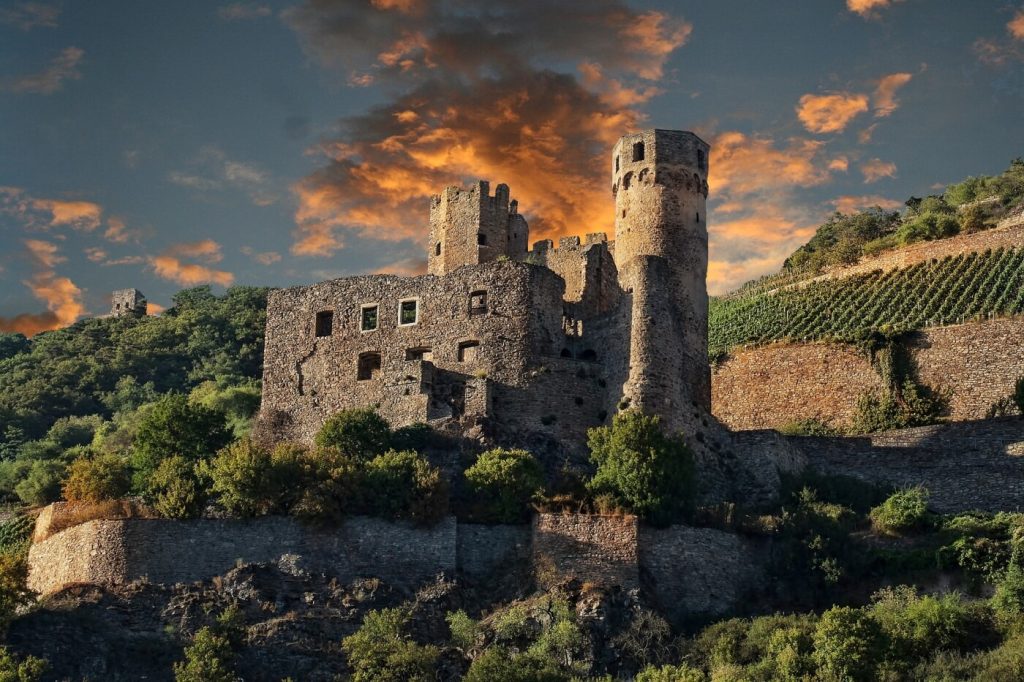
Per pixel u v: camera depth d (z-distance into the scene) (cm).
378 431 7025
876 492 7262
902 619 5653
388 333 7900
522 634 5769
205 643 5478
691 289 8112
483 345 7600
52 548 6288
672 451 6544
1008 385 9319
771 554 6450
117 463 6956
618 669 5647
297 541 6141
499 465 6488
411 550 6178
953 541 6306
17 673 5219
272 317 8256
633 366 7319
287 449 6550
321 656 5644
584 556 6122
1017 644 5378
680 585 6181
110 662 5525
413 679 5344
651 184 8238
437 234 8931
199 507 6200
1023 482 7200
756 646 5666
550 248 8681
